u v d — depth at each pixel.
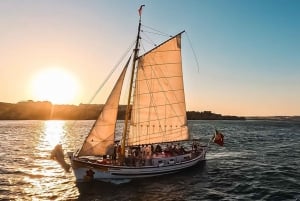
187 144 88.75
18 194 34.53
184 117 44.72
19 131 153.50
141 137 41.75
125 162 40.28
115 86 37.97
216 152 69.00
